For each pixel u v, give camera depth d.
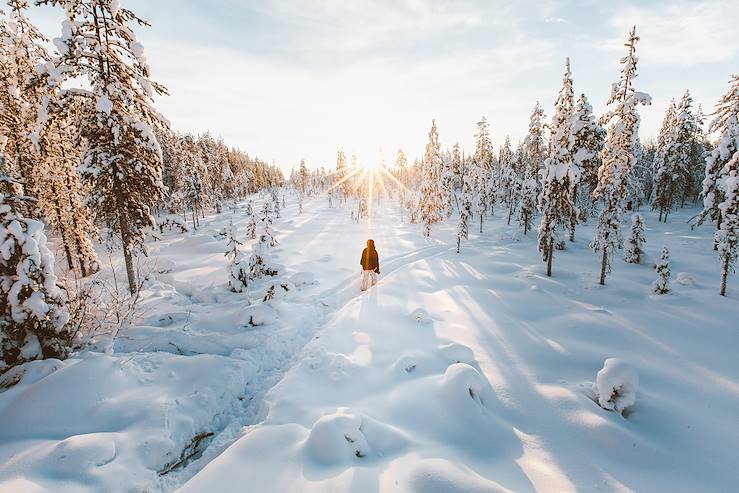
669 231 33.75
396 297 13.87
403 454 5.32
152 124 14.01
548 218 19.59
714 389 8.11
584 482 5.14
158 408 6.42
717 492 5.12
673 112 41.91
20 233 7.05
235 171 92.06
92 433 5.57
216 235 36.69
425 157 39.31
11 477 4.55
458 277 18.75
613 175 16.66
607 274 19.14
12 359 7.45
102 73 12.19
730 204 14.78
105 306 10.30
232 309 11.97
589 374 8.57
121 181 13.02
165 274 18.06
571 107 18.86
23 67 16.25
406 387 7.31
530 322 12.12
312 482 4.57
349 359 8.30
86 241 18.95
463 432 6.15
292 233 36.81
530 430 6.42
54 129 13.95
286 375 7.88
